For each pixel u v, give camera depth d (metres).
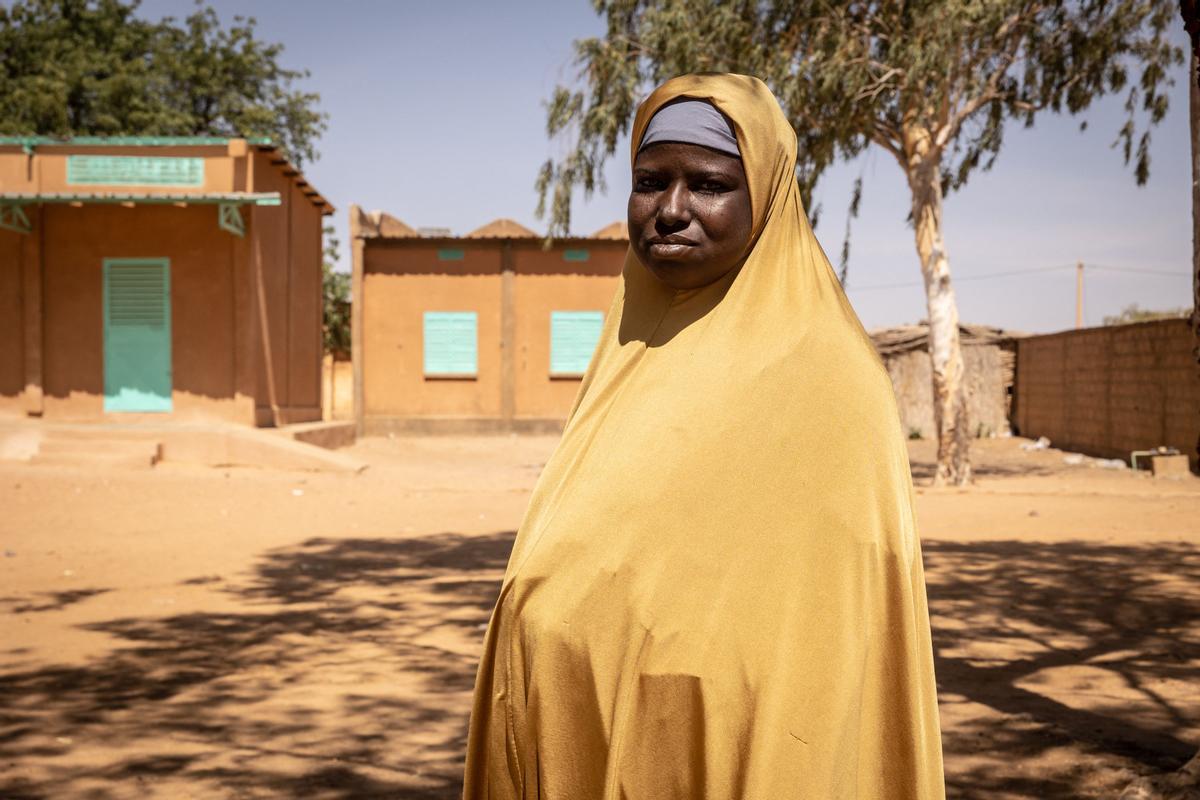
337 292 36.59
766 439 1.53
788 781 1.43
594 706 1.52
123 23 34.62
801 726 1.44
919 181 16.89
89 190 18.88
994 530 12.22
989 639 6.95
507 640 1.62
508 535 12.18
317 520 13.34
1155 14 16.17
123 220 19.30
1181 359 21.08
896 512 1.51
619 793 1.49
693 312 1.71
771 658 1.46
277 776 4.52
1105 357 25.34
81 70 31.75
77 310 19.36
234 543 11.50
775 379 1.57
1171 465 19.72
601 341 1.88
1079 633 7.09
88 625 7.57
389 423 28.42
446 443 26.70
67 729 5.18
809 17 15.55
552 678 1.55
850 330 1.63
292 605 8.32
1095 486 17.25
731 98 1.64
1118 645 6.75
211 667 6.42
